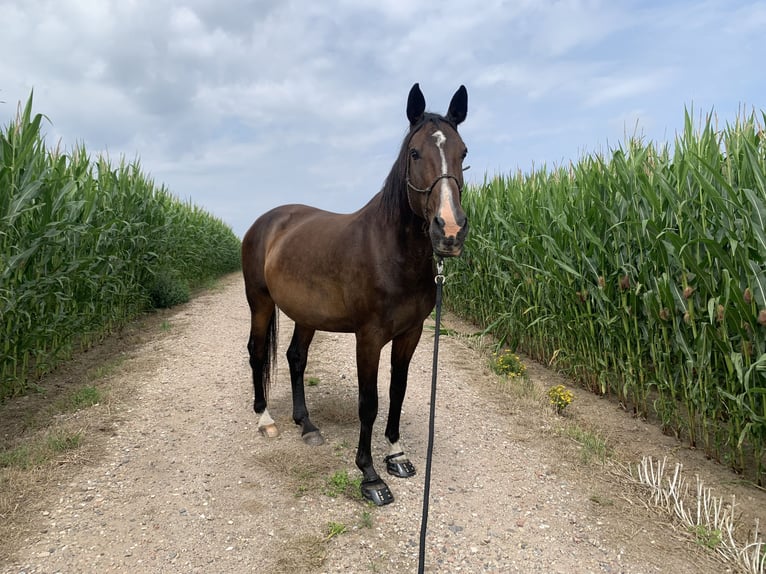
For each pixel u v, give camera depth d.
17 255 3.86
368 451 2.87
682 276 3.33
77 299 5.36
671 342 3.72
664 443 3.66
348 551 2.35
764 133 3.31
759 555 2.35
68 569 2.19
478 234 6.61
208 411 4.12
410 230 2.52
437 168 2.24
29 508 2.63
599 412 4.27
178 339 6.69
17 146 4.20
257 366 3.79
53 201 4.48
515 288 5.92
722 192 3.26
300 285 3.07
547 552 2.39
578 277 4.36
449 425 3.92
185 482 2.97
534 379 5.20
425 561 2.30
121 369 5.21
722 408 3.61
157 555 2.30
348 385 4.79
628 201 3.92
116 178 6.88
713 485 3.04
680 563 2.32
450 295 8.52
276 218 3.84
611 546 2.44
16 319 4.16
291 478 3.02
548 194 5.18
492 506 2.79
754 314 2.84
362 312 2.71
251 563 2.26
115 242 6.31
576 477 3.13
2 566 2.19
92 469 3.09
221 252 16.44
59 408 4.03
